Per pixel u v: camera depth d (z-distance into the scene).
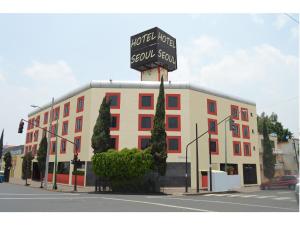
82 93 42.69
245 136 47.91
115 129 38.50
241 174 45.38
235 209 14.81
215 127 42.66
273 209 14.93
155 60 46.25
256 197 24.45
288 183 35.03
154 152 31.59
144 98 39.62
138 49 49.06
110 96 39.81
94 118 39.34
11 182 50.25
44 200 18.89
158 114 32.50
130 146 38.06
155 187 31.55
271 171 46.91
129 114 39.03
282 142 52.94
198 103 40.94
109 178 31.23
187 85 40.03
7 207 14.62
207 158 40.34
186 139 38.31
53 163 48.34
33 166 56.81
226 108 45.41
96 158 31.77
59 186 39.78
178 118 38.91
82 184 38.56
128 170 30.34
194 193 29.61
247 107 49.59
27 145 63.00
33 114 62.44
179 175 37.25
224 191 33.09
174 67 49.47
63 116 47.62
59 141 47.44
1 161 79.69
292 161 43.50
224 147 43.41
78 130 42.19
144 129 38.56
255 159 48.62
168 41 49.00
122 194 28.66
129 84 40.00
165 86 39.91
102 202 18.12
